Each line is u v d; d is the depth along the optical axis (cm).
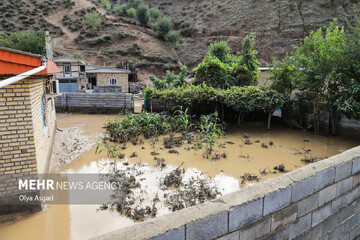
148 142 886
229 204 206
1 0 4159
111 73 2522
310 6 3897
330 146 835
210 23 4631
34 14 4162
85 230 388
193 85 1264
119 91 2455
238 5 4631
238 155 747
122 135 905
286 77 1059
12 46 2706
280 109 1171
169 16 5278
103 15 4603
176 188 530
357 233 338
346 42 872
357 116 873
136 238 167
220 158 719
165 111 1308
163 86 1477
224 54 2420
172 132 1010
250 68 1341
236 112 1248
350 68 873
